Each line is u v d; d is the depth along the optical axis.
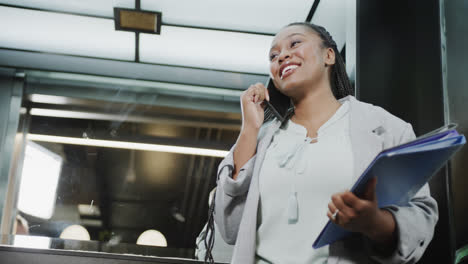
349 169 1.10
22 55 5.31
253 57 4.96
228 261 2.21
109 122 6.14
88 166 6.09
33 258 2.02
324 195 1.09
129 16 4.36
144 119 6.07
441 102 1.91
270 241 1.13
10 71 5.61
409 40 2.11
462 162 1.66
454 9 1.96
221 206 1.26
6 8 4.39
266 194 1.17
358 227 0.92
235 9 4.23
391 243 0.97
